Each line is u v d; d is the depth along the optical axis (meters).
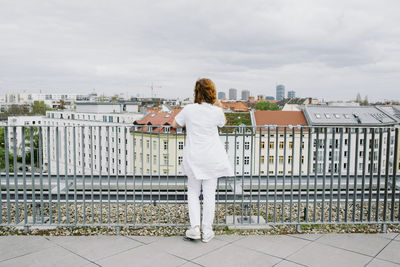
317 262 3.88
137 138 53.94
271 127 4.86
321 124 65.31
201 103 4.38
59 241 4.44
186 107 4.43
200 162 4.32
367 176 7.38
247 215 6.04
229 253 4.11
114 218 5.78
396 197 6.48
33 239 4.50
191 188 4.55
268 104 137.50
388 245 4.41
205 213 4.48
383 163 25.58
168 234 4.73
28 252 4.09
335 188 6.70
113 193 5.90
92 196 4.84
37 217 5.64
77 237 4.59
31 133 4.73
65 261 3.85
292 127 4.89
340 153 4.98
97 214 6.01
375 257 4.03
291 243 4.45
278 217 6.08
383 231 4.94
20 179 6.73
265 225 5.10
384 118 67.12
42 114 162.12
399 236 4.75
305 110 69.50
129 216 5.90
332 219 5.97
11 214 5.95
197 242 4.46
